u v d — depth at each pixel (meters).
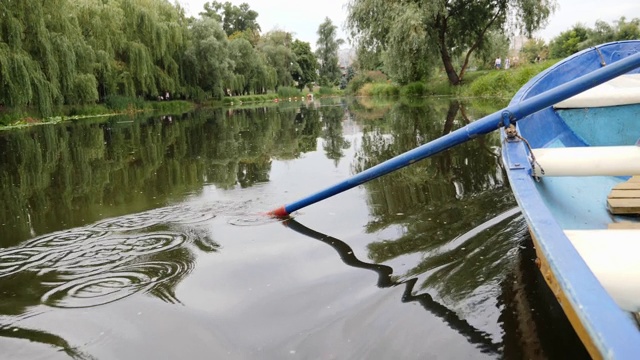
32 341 1.91
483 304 2.03
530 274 2.26
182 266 2.60
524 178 2.01
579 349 1.70
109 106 22.05
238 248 2.84
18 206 4.10
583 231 1.54
